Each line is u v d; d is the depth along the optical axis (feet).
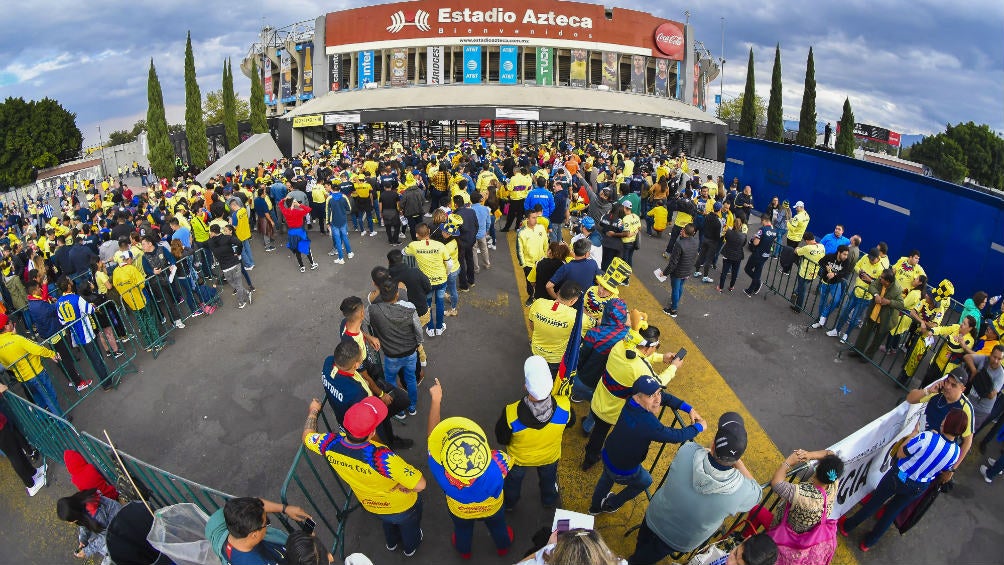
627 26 119.14
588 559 8.61
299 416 23.29
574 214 45.21
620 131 119.85
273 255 42.55
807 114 128.57
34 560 17.85
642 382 14.48
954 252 36.99
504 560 16.25
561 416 15.07
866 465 17.17
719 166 91.04
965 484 19.84
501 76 114.83
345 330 18.54
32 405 19.90
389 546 16.42
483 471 13.29
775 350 28.09
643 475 16.02
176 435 22.26
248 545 11.62
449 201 43.27
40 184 145.69
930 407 17.52
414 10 112.37
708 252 35.63
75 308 24.23
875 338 26.13
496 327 30.09
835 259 29.22
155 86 108.68
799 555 12.85
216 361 27.48
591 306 20.30
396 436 20.75
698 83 138.92
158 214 46.24
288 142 110.83
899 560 16.89
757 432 21.99
